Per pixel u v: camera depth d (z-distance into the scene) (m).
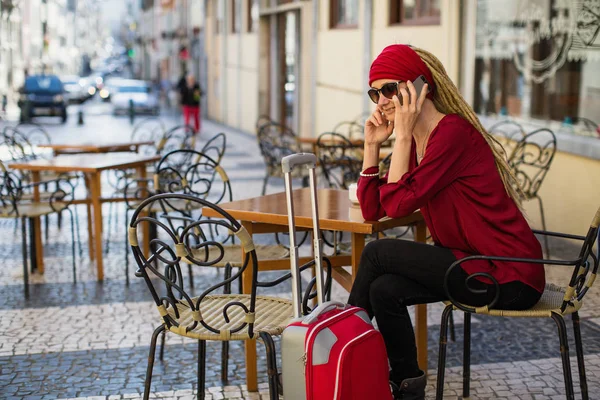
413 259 2.84
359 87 11.59
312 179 2.89
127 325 4.62
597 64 6.41
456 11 8.76
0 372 3.89
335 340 2.53
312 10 13.70
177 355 4.11
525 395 3.53
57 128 21.16
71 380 3.79
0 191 5.72
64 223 7.82
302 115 14.70
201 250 4.17
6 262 6.25
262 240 6.93
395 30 10.32
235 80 21.78
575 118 6.74
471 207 2.80
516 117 7.73
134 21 81.38
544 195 7.25
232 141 17.47
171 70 39.72
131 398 3.57
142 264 2.83
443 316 2.89
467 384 3.42
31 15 36.44
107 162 5.82
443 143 2.78
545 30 7.19
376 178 3.06
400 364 2.96
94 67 93.19
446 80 2.89
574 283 2.76
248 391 3.62
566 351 2.78
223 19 23.36
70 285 5.51
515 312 2.78
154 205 5.90
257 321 2.92
